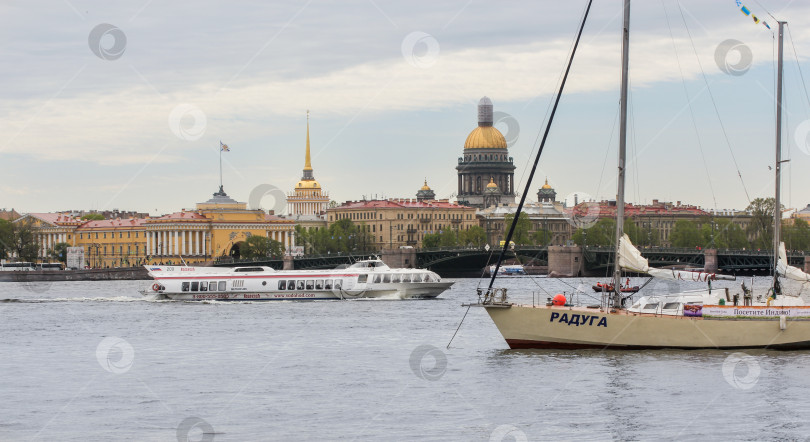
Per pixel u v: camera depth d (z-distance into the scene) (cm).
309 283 14325
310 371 7275
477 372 6938
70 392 6594
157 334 9750
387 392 6425
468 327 9962
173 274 14525
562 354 7344
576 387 6362
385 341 8894
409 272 14538
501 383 6519
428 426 5562
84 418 5859
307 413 5897
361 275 14375
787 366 6850
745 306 7275
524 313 7419
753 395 6106
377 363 7588
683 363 6981
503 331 7481
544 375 6706
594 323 7331
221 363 7725
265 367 7494
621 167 7331
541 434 5381
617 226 7388
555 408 5894
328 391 6500
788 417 5653
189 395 6450
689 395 6141
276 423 5678
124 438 5422
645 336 7281
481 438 5319
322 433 5459
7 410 6069
